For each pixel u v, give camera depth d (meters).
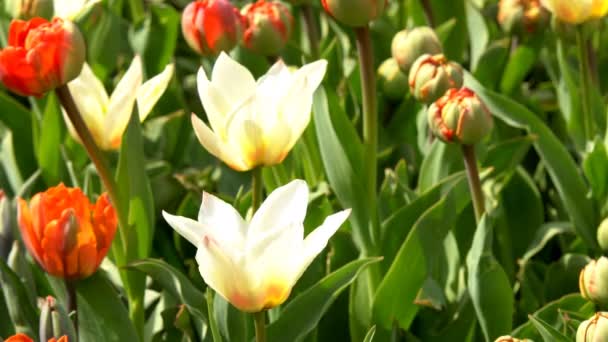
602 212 1.28
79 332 1.09
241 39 1.35
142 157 1.16
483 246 1.12
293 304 1.08
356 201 1.17
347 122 1.19
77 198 1.04
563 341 1.02
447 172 1.29
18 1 1.36
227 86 1.05
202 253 0.92
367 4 1.11
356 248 1.23
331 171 1.18
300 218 0.95
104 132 1.15
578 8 1.25
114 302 1.07
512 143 1.30
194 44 1.30
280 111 1.04
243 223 0.96
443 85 1.24
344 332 1.22
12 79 1.06
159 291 1.27
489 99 1.29
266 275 0.93
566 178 1.28
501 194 1.34
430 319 1.23
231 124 1.04
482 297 1.13
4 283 1.10
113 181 1.12
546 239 1.29
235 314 1.07
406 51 1.33
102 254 1.05
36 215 1.03
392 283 1.15
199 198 1.36
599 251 1.28
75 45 1.06
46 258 1.03
